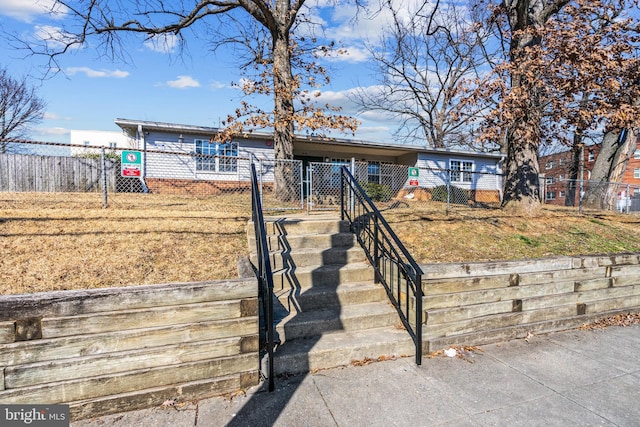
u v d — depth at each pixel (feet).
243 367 8.96
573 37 17.85
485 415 8.06
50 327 7.54
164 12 34.32
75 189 37.17
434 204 32.17
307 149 53.52
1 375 7.22
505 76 20.43
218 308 8.75
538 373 10.08
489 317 12.26
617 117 17.61
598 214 31.30
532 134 19.76
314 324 11.01
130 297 8.07
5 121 85.35
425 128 85.05
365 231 17.19
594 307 14.20
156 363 8.25
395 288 12.38
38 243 13.10
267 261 9.15
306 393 8.86
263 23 33.86
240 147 44.29
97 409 7.80
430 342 11.26
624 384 9.53
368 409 8.23
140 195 28.48
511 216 24.36
